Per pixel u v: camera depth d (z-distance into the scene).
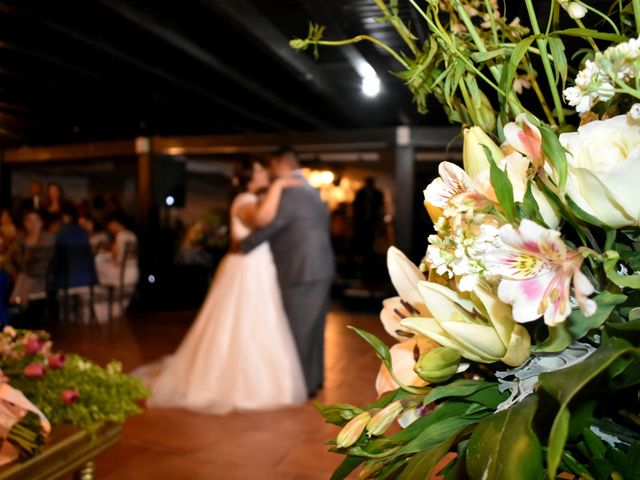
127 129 9.39
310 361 4.09
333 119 8.92
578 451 0.59
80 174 10.81
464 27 0.70
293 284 3.97
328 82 6.40
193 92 6.80
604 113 0.61
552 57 0.62
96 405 1.76
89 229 7.64
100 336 6.20
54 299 6.96
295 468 2.98
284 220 3.90
